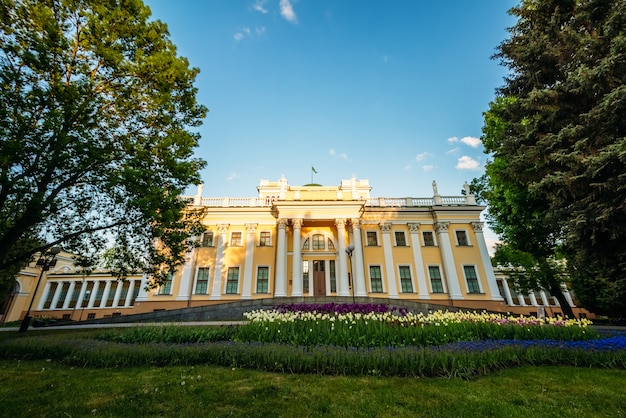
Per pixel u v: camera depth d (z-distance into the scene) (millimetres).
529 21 14750
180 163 13148
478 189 29859
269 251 27438
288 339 9141
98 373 6070
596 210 10484
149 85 12992
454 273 26359
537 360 7113
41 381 5523
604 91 11016
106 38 11828
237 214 28531
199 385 5273
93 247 14695
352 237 26328
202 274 26750
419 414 4195
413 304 18188
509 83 15148
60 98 10242
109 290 37344
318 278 26703
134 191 11641
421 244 27953
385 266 26984
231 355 6793
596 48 11805
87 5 11789
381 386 5273
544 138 12102
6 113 9148
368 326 9562
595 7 11875
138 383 5367
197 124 14961
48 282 36500
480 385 5453
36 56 10117
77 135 10578
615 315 22156
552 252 19891
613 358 6953
